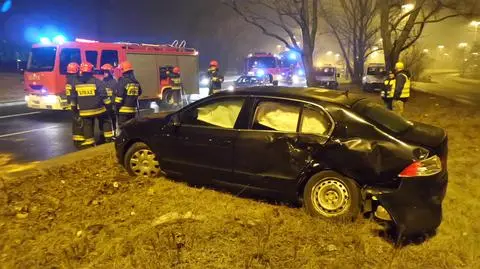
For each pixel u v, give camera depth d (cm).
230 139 504
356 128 445
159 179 579
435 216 405
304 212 470
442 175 418
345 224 436
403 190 406
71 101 823
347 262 362
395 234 421
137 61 1474
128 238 399
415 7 1606
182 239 395
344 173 440
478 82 4353
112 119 892
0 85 2244
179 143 544
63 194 528
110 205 490
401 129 457
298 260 363
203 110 540
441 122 1122
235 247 381
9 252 379
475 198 528
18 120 1306
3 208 479
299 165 462
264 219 450
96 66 1326
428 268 360
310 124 469
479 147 805
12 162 777
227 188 527
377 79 2472
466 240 414
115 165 657
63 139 1001
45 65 1280
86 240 396
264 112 495
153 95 1555
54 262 360
